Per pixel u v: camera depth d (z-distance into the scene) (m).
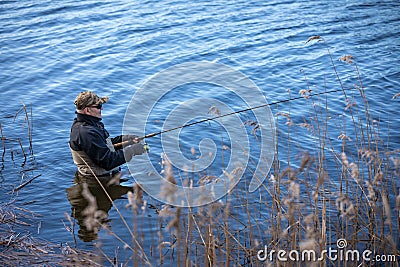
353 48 11.54
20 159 7.21
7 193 6.44
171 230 5.34
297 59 10.91
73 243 5.51
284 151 7.31
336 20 13.24
